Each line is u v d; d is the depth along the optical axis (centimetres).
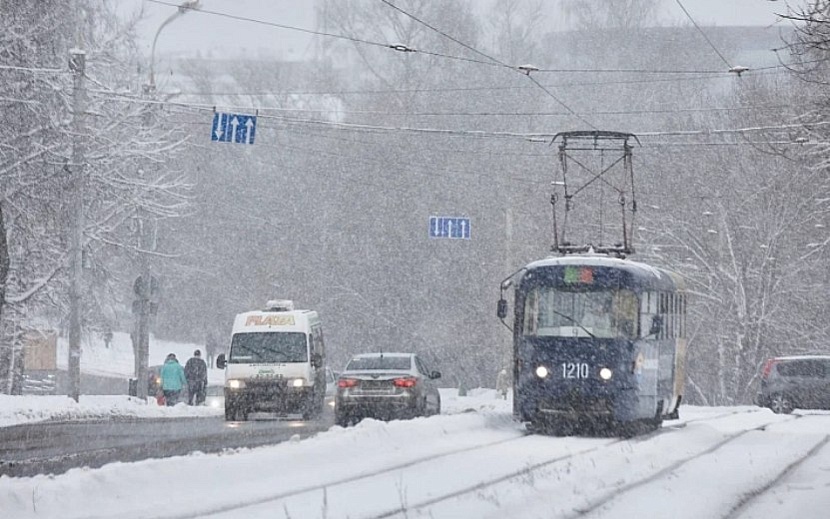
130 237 13300
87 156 12162
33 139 11925
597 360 7669
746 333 16225
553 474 5416
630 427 7962
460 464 5850
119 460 5812
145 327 12519
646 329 7938
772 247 16300
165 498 4419
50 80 11919
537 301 7869
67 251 12619
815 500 4819
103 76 13025
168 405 12569
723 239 16600
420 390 9175
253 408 10250
